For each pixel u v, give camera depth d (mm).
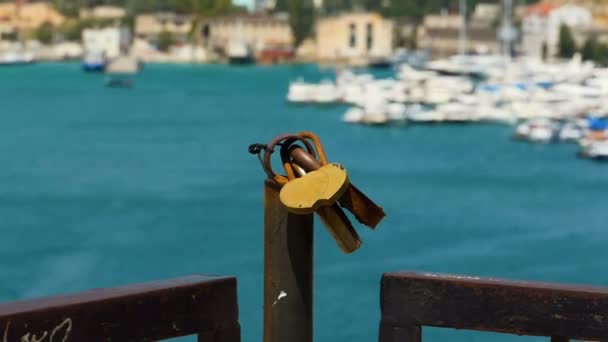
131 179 82938
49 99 164750
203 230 59938
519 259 52406
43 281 49156
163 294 3781
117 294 3680
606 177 83938
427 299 4082
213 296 3902
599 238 57906
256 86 198750
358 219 3828
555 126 106688
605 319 3955
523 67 171125
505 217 65625
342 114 137125
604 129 107438
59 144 107312
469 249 54594
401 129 119438
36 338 3500
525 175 85312
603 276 49719
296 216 3945
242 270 50094
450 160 94375
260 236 58094
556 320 3998
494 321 4039
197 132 120812
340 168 3846
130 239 57656
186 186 79062
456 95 144000
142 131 121312
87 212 67312
